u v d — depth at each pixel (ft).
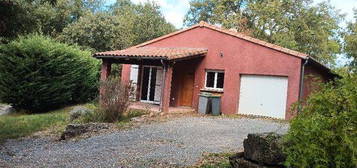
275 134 18.67
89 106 65.00
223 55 63.31
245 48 61.21
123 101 48.62
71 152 31.55
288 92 56.80
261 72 59.47
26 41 65.16
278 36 114.42
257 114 60.03
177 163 25.63
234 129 43.19
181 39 69.10
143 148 31.65
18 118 57.67
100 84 49.73
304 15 123.75
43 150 33.65
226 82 62.64
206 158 26.61
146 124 45.83
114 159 27.63
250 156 18.93
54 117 56.29
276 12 117.91
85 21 108.68
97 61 80.12
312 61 58.29
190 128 43.11
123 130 41.57
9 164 27.35
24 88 65.05
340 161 12.79
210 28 65.10
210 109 60.54
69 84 71.31
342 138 12.51
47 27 117.29
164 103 57.21
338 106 13.17
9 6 43.50
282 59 57.57
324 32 125.29
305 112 13.80
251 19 123.24
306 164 13.05
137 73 70.18
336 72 17.58
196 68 65.57
